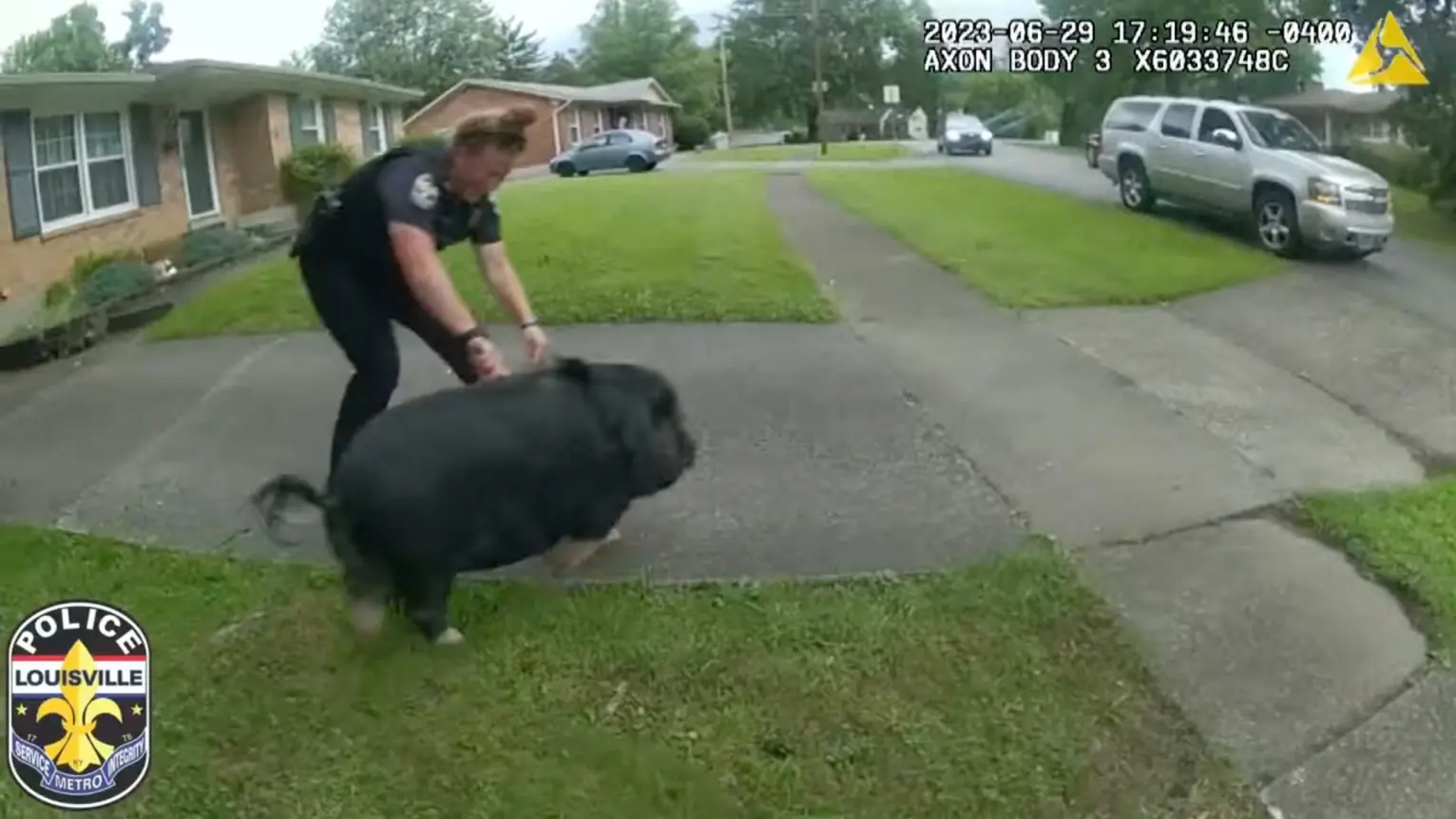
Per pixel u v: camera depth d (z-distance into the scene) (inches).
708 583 170.1
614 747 132.7
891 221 572.1
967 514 199.9
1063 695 146.4
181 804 123.0
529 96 1731.1
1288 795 132.6
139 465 221.5
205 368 302.0
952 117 1612.9
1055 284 407.8
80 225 523.8
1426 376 304.7
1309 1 863.7
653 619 158.7
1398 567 180.4
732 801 125.7
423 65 2522.1
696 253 448.8
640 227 521.3
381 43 2566.4
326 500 136.3
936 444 236.8
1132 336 339.9
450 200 157.9
